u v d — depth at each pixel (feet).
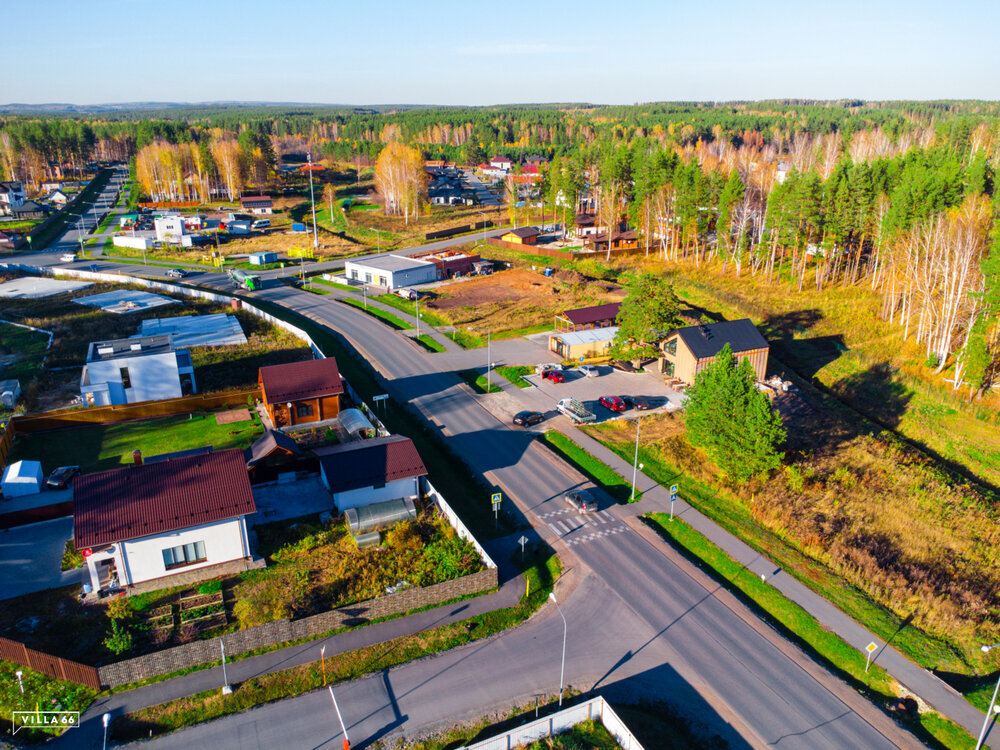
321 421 194.90
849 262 340.80
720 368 167.12
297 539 136.98
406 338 274.98
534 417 196.75
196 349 255.09
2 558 130.21
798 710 100.42
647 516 151.53
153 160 634.84
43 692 99.50
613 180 430.61
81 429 188.44
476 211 609.42
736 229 409.90
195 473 130.62
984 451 192.95
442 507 147.64
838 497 162.91
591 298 325.21
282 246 462.60
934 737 97.40
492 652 110.93
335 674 105.50
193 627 111.55
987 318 210.59
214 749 92.12
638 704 100.73
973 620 121.39
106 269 403.34
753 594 126.72
